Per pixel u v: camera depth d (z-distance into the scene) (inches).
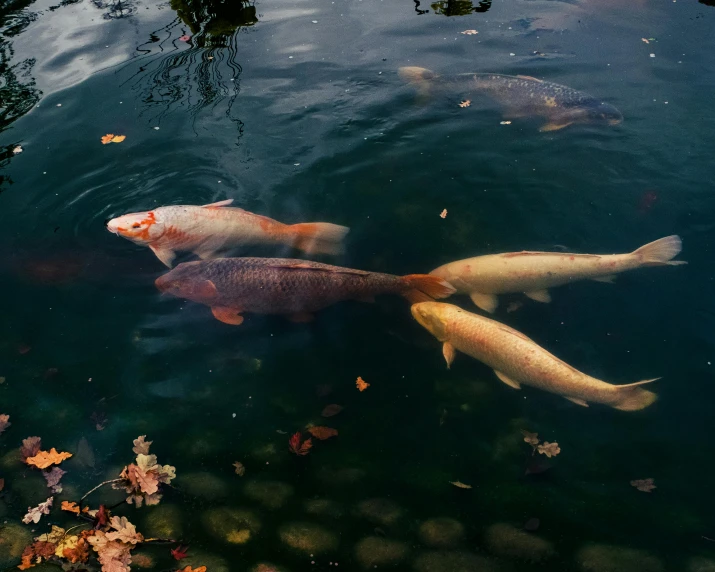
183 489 52.8
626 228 73.2
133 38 103.8
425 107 89.7
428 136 85.5
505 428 57.2
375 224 74.8
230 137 84.9
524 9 113.3
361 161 82.0
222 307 64.2
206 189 77.8
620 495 52.6
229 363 61.5
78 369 60.9
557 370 57.5
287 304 64.1
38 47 101.9
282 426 57.2
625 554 48.7
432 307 62.9
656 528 50.4
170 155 82.4
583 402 57.5
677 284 67.1
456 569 48.1
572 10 112.0
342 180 79.6
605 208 75.6
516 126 87.0
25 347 62.5
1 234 72.6
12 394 59.0
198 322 64.7
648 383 59.5
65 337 63.3
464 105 90.2
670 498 52.2
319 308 65.3
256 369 61.2
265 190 77.9
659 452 55.1
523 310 66.7
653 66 95.8
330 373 61.1
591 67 96.5
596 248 71.7
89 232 73.2
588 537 50.0
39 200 76.6
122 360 61.5
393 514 51.5
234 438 56.4
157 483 52.6
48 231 73.2
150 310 65.5
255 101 90.6
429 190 78.6
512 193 78.0
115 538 48.9
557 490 53.1
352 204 77.0
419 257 71.5
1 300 66.5
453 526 50.7
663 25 106.0
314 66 97.5
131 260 70.2
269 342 63.4
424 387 60.3
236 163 81.3
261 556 48.8
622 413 57.9
